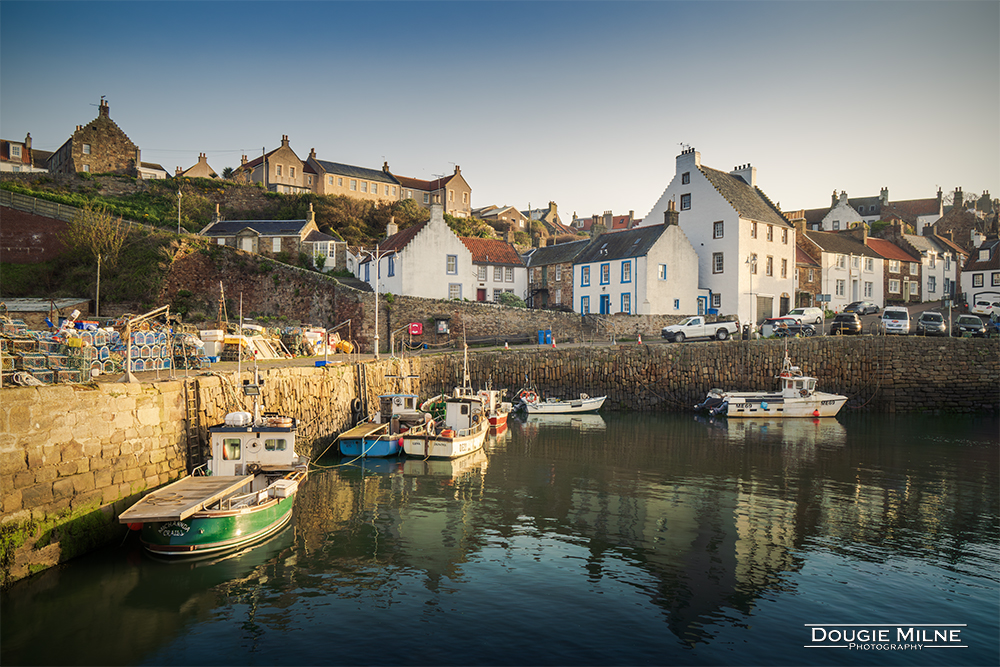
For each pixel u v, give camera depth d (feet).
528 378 127.34
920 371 130.62
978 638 35.24
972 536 52.26
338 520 54.65
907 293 222.07
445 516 56.39
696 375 128.57
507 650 33.09
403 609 37.58
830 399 121.60
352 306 136.46
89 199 184.14
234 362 88.94
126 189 201.36
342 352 126.31
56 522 40.01
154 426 50.90
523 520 55.36
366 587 40.57
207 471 55.01
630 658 32.53
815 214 284.82
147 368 71.05
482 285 181.68
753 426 110.52
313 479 69.97
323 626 35.24
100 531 43.68
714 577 43.11
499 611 37.55
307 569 43.24
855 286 205.57
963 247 262.47
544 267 188.65
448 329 142.10
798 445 92.53
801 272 189.37
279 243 175.42
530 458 82.69
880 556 47.50
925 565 45.83
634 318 154.40
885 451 88.02
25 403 38.06
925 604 39.45
